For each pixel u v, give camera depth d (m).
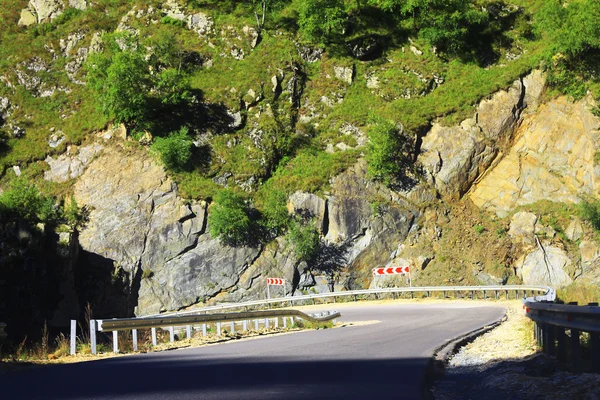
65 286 51.31
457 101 61.34
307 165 59.84
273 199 56.56
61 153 61.03
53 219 55.00
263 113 62.94
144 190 57.41
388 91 63.94
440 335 17.88
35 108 65.75
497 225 57.41
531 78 61.53
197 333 22.69
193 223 56.00
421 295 51.72
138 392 9.01
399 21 70.50
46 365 14.26
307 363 11.98
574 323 9.38
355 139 60.72
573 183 57.59
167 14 72.56
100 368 12.66
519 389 9.05
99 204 57.41
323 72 66.38
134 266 54.88
